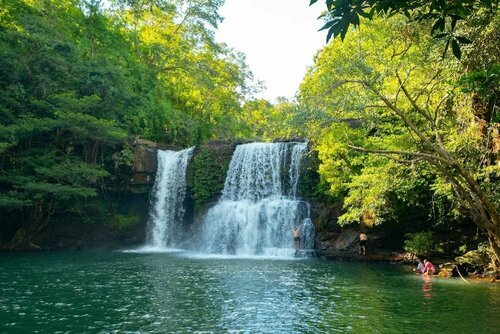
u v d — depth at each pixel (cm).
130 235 3809
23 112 3416
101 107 3734
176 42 5550
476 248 2311
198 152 3847
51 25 3753
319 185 3191
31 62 3438
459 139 1609
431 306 1387
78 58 3747
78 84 3694
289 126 1353
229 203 3503
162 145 4069
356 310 1344
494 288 1689
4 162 3397
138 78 4709
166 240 3784
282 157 3581
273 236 3225
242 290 1659
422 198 2367
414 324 1174
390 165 1953
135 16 5278
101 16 4422
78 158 3559
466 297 1523
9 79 3378
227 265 2441
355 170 2683
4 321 1206
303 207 3225
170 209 3831
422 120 1838
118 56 4475
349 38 1947
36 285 1755
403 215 2527
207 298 1512
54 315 1272
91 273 2094
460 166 919
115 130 3616
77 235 3650
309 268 2316
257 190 3631
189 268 2305
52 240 3572
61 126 3356
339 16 557
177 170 3875
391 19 1452
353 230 2855
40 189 3172
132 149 3841
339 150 2584
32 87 3462
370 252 2730
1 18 3659
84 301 1455
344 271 2194
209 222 3519
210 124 5828
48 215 3481
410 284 1795
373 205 2252
